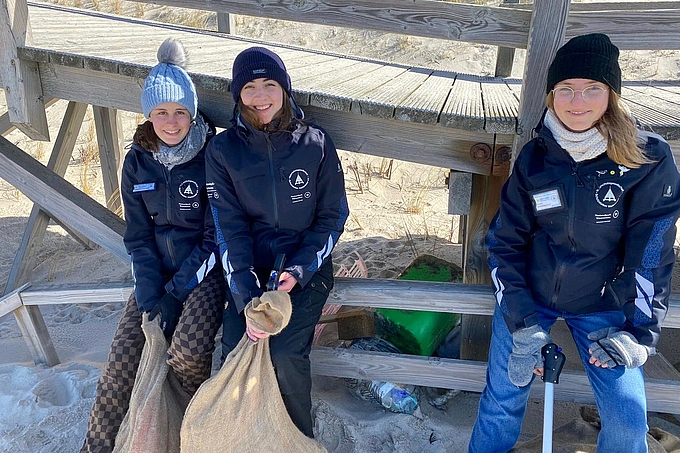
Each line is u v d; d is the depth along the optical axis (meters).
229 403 2.47
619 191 2.26
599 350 2.34
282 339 2.57
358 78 3.40
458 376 3.01
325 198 2.76
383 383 3.12
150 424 2.56
